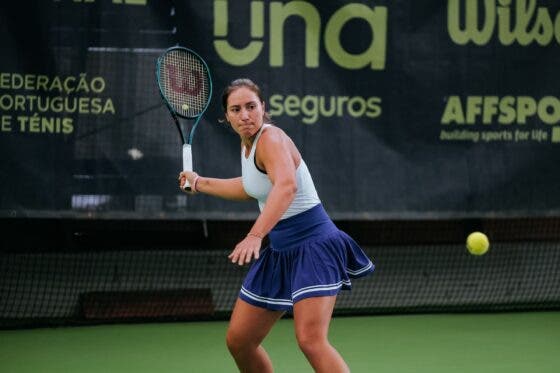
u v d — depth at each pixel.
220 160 12.55
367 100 12.99
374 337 12.22
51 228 13.88
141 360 10.77
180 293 13.90
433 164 13.20
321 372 6.46
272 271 6.83
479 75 13.29
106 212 12.32
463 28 13.23
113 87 12.30
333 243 6.75
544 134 13.51
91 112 12.26
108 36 12.27
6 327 12.86
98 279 13.95
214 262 14.42
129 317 13.41
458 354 11.09
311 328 6.49
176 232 14.40
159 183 12.45
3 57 11.98
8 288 13.58
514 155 13.42
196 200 12.59
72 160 12.22
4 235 13.70
